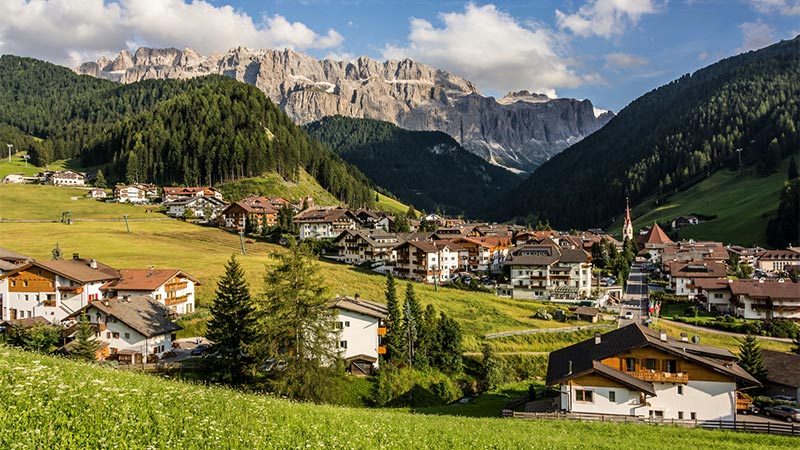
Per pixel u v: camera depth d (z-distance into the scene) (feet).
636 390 153.07
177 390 79.20
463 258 527.40
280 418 77.97
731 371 154.92
